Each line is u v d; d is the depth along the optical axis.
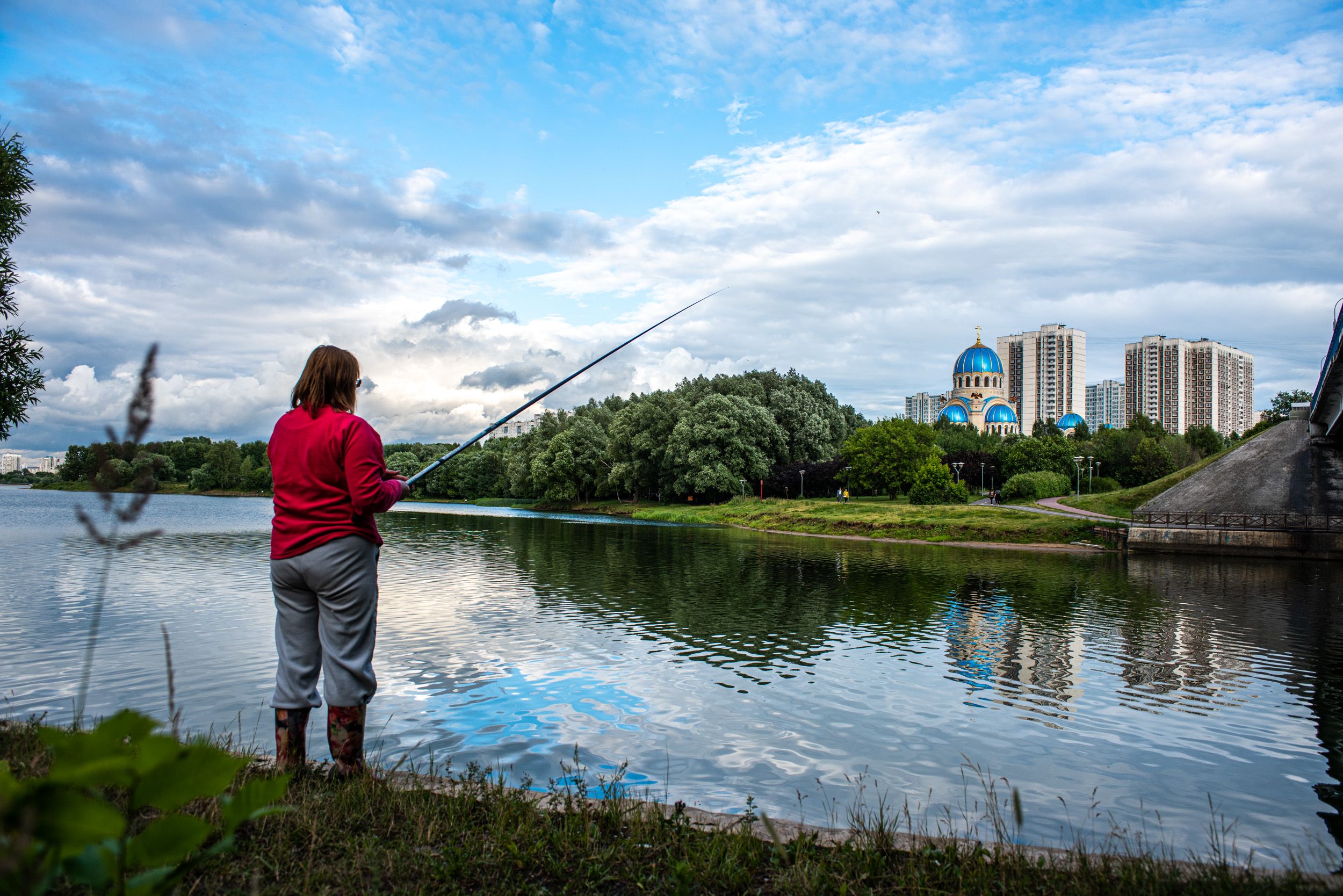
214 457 92.44
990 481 88.38
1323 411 35.19
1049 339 165.62
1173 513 38.16
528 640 12.67
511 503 83.62
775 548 34.19
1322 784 6.84
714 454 63.50
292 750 4.07
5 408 7.00
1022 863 3.45
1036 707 9.37
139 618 13.61
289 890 2.82
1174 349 148.88
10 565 21.42
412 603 16.45
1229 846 5.37
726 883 3.23
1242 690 10.32
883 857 3.52
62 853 1.05
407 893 2.95
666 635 13.40
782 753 7.37
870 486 68.00
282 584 3.96
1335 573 26.88
